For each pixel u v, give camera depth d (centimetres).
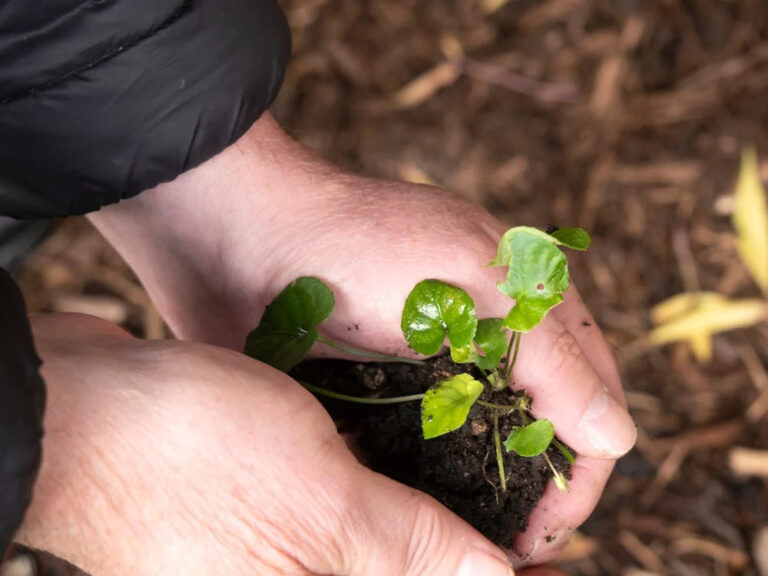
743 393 61
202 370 34
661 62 68
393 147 68
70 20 35
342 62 70
